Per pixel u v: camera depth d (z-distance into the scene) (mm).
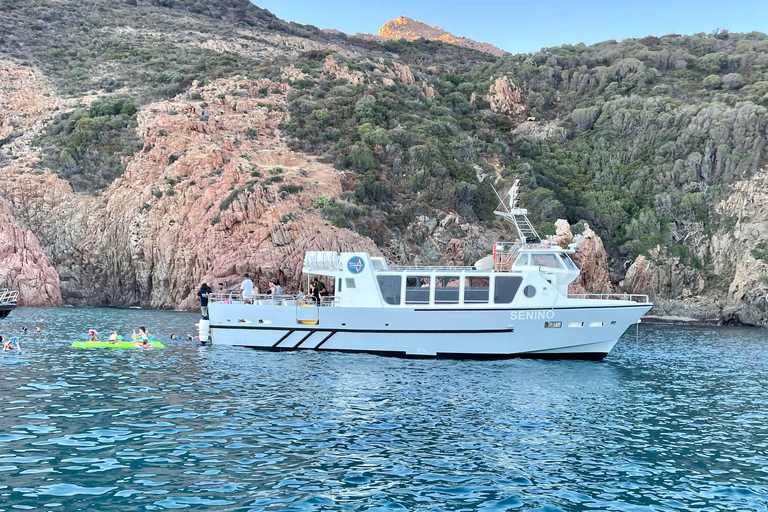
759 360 38156
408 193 84438
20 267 71125
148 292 73125
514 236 82875
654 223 89375
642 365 33656
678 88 120625
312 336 32500
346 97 102812
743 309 72438
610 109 112375
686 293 81312
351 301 32562
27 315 55656
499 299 31438
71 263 76875
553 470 15148
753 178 91625
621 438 18188
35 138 91812
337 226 72000
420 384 24938
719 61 129000
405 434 17766
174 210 73562
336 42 169375
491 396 23156
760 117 97875
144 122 89312
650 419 20703
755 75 120500
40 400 20406
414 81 120688
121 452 15406
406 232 78562
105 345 34188
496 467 15211
